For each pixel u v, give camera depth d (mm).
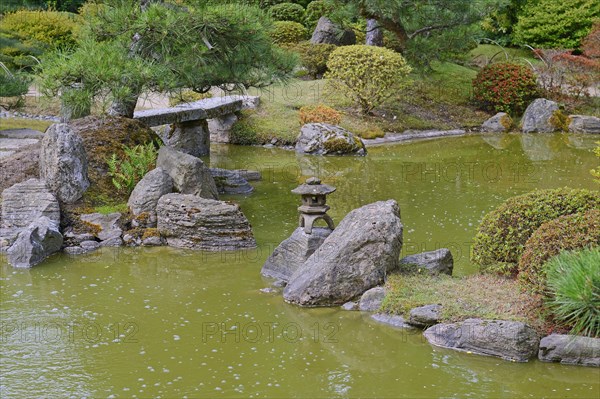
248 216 11016
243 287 8258
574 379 6074
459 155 16031
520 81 19828
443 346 6723
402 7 18188
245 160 15219
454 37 19141
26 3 23516
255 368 6375
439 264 8023
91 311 7625
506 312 6777
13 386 6051
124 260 9203
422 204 11664
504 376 6148
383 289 7570
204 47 10977
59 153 10023
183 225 9625
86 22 11219
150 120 13656
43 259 9250
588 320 6348
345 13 19031
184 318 7430
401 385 6031
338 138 15969
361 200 11969
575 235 6805
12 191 9867
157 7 10438
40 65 10531
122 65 10211
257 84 12867
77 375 6246
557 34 24969
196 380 6156
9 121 18375
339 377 6188
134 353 6668
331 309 7582
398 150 16656
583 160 15406
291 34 23141
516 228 7562
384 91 18453
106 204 10258
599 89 21484
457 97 20703
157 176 10094
